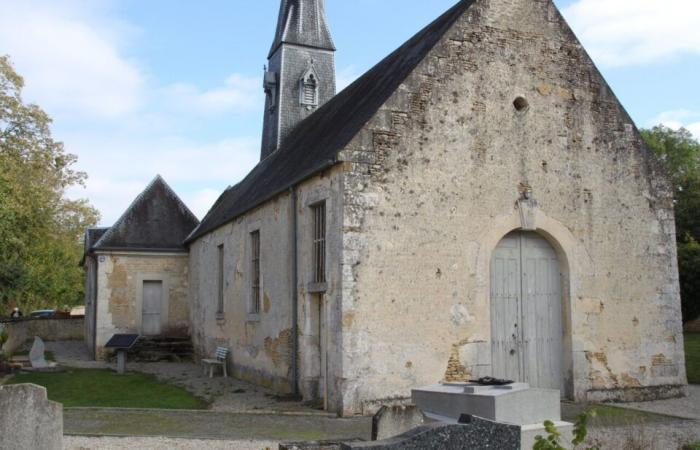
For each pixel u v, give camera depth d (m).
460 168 12.92
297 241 14.09
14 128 29.09
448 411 8.16
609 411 12.21
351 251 11.84
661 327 14.30
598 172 14.16
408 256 12.30
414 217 12.43
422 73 12.84
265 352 15.91
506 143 13.38
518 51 13.73
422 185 12.56
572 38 14.30
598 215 14.05
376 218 12.11
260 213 16.70
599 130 14.29
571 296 13.59
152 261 25.05
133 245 24.81
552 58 14.05
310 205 13.49
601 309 13.82
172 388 16.19
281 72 23.53
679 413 12.10
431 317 12.34
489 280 13.01
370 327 11.84
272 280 15.56
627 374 13.84
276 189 15.09
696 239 32.31
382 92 13.81
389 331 11.98
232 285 19.06
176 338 24.31
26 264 36.59
